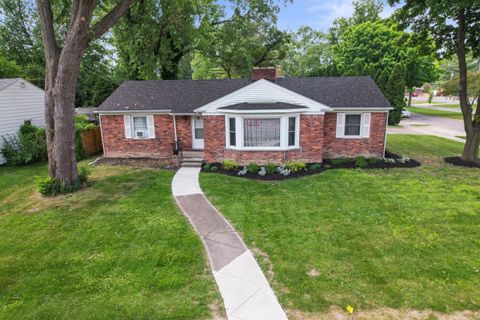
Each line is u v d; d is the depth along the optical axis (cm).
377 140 1497
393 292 524
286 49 3488
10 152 1619
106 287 550
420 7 1392
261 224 804
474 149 1436
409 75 3672
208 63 3189
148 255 655
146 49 2056
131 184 1170
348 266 604
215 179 1215
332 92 1551
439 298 509
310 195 1018
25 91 1816
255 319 467
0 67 2333
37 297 528
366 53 3681
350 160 1442
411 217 835
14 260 650
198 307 494
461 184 1122
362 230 760
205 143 1427
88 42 1064
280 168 1300
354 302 501
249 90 1376
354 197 994
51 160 1101
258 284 552
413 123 3162
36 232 782
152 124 1591
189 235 746
